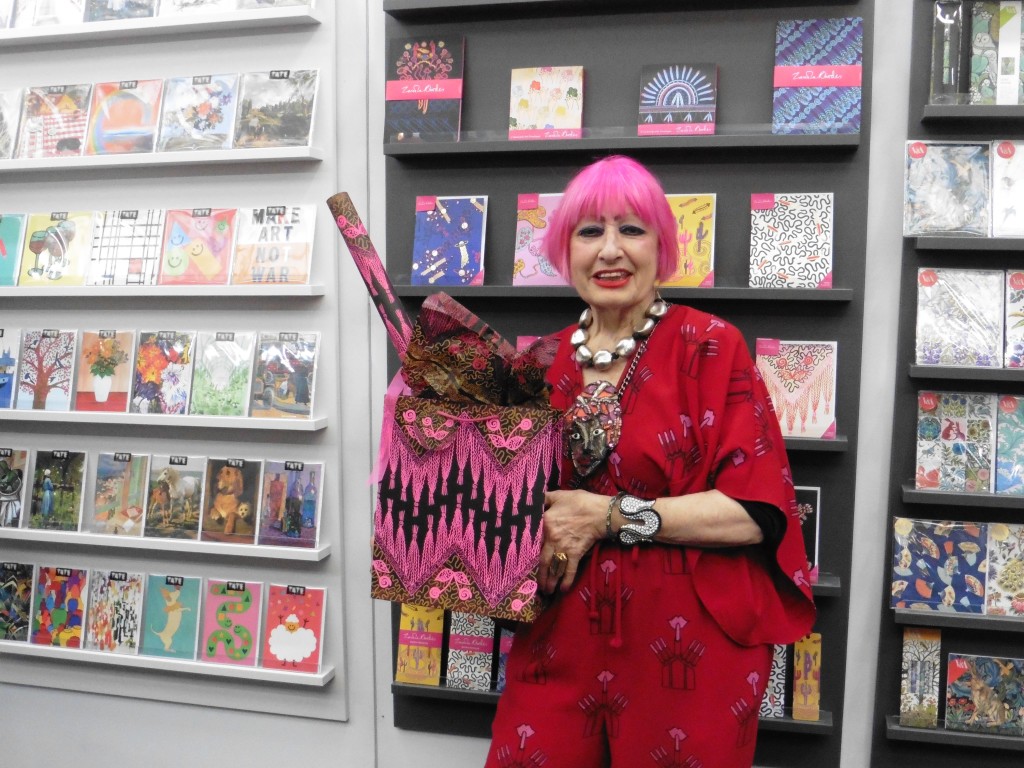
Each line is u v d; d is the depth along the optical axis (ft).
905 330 6.87
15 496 8.36
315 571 8.04
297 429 7.67
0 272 8.23
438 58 7.37
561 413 5.15
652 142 6.82
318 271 7.81
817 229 6.83
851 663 7.21
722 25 7.02
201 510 7.96
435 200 7.44
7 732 8.81
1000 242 6.41
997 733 6.84
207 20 7.59
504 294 7.11
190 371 7.95
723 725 5.12
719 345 5.28
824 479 7.06
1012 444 6.70
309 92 7.64
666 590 5.21
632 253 5.32
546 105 7.18
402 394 5.58
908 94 6.79
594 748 5.39
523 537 5.12
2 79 8.40
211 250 7.84
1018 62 6.55
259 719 8.30
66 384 8.16
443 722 7.88
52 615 8.36
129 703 8.53
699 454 5.27
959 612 6.74
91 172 8.24
